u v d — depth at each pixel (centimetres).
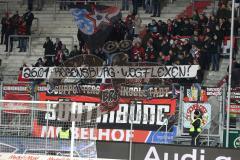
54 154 4162
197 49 5309
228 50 5541
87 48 5700
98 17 5759
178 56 5194
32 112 4284
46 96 4972
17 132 4291
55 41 6494
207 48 5372
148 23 6181
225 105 4531
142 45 5609
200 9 6381
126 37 5825
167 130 4609
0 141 4250
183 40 5572
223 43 5559
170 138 4591
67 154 4150
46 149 4178
